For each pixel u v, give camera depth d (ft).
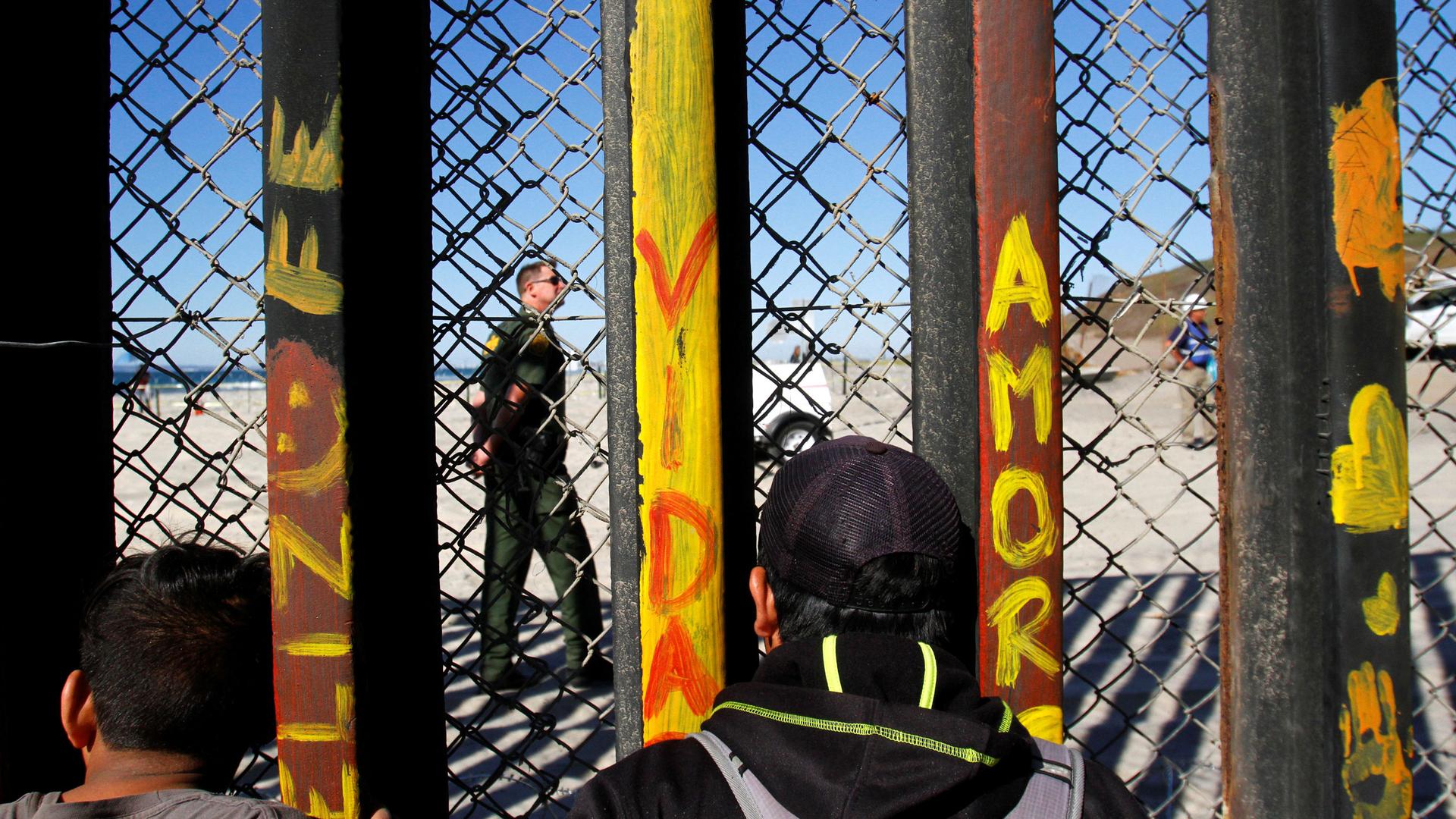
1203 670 12.32
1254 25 4.74
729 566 4.60
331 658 3.96
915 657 3.21
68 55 4.40
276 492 3.95
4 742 4.18
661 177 4.12
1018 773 3.18
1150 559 17.62
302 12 3.87
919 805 2.90
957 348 4.58
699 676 4.26
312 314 3.90
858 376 5.09
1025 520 4.43
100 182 4.56
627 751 4.42
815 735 3.05
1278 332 4.76
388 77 4.19
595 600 12.18
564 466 5.03
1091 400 42.73
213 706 3.95
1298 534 4.75
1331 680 4.68
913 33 4.55
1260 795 4.85
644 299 4.17
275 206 3.89
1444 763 9.27
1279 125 4.68
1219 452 4.98
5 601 4.18
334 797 3.98
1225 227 4.83
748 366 4.68
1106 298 5.28
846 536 3.31
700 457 4.21
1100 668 12.57
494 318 4.80
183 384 4.71
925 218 4.58
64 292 4.39
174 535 4.71
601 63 4.44
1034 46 4.35
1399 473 4.69
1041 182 4.38
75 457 4.45
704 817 3.01
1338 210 4.59
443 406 4.79
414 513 4.37
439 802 4.54
